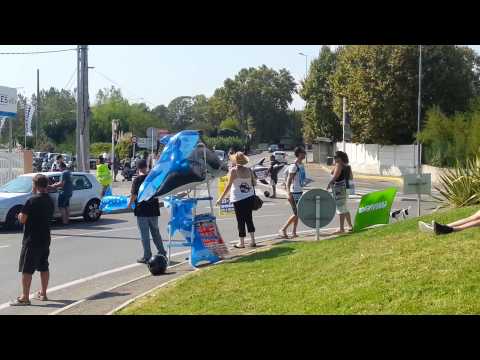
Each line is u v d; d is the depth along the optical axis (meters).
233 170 12.05
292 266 8.57
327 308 6.23
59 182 17.88
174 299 7.71
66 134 84.62
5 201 16.89
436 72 45.38
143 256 11.91
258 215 19.89
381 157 50.25
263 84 136.00
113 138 38.06
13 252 13.21
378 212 12.56
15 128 83.94
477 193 12.77
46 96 125.69
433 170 39.09
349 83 49.44
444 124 39.00
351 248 8.81
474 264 6.61
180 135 10.83
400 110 45.97
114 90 101.06
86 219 18.94
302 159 13.20
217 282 8.36
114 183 36.84
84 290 9.49
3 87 27.95
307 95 71.00
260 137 134.50
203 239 10.81
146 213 11.39
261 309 6.68
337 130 69.50
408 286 6.29
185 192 11.98
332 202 11.45
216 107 136.00
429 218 10.29
